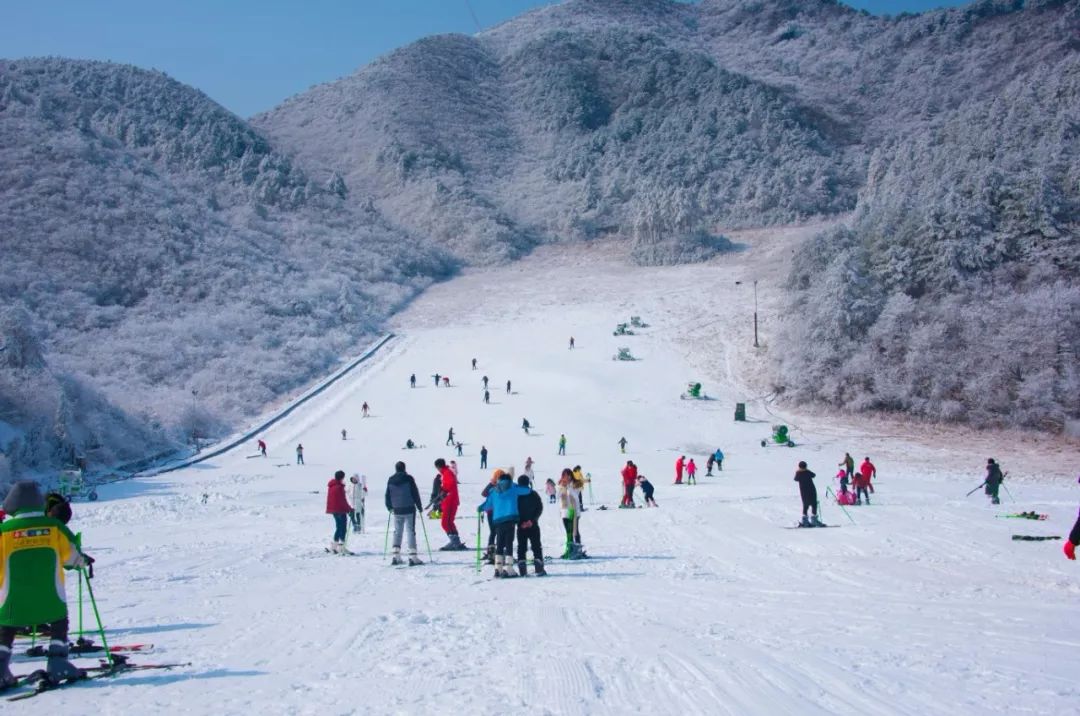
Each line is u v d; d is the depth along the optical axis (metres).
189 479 39.78
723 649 6.26
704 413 56.97
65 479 31.98
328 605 9.05
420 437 51.09
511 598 9.45
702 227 126.75
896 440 51.12
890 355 57.84
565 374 65.75
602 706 4.73
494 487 11.82
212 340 73.38
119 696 5.16
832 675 5.35
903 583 10.05
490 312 93.56
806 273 70.44
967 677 5.26
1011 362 53.34
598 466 42.59
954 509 20.17
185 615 8.52
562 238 144.50
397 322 91.81
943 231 61.31
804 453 47.16
